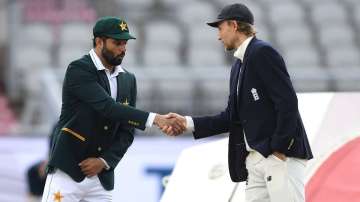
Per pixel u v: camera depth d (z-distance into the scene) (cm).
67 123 2002
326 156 2231
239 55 1861
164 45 5984
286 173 1794
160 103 4734
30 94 5691
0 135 4116
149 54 5834
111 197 2086
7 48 6131
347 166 2178
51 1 6375
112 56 1988
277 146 1762
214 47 6000
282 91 1772
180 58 5856
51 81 4378
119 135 2067
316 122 2309
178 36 6072
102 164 2008
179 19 6269
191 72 4741
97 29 1986
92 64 1994
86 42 6119
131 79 2094
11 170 4081
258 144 1817
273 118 1817
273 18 6334
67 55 5988
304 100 2406
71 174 1984
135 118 1991
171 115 2039
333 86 4784
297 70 4819
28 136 4125
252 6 6419
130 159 3988
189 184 2506
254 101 1828
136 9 6341
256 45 1825
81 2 6388
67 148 1991
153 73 4747
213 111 4762
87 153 2005
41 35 6134
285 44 6106
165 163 3981
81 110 1991
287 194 1794
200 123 2053
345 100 2344
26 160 4088
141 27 6116
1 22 6188
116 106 1972
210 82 4809
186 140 4022
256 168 1848
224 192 2325
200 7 6331
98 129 2000
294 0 6494
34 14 6322
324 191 2125
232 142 1930
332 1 6500
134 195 3956
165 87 4769
